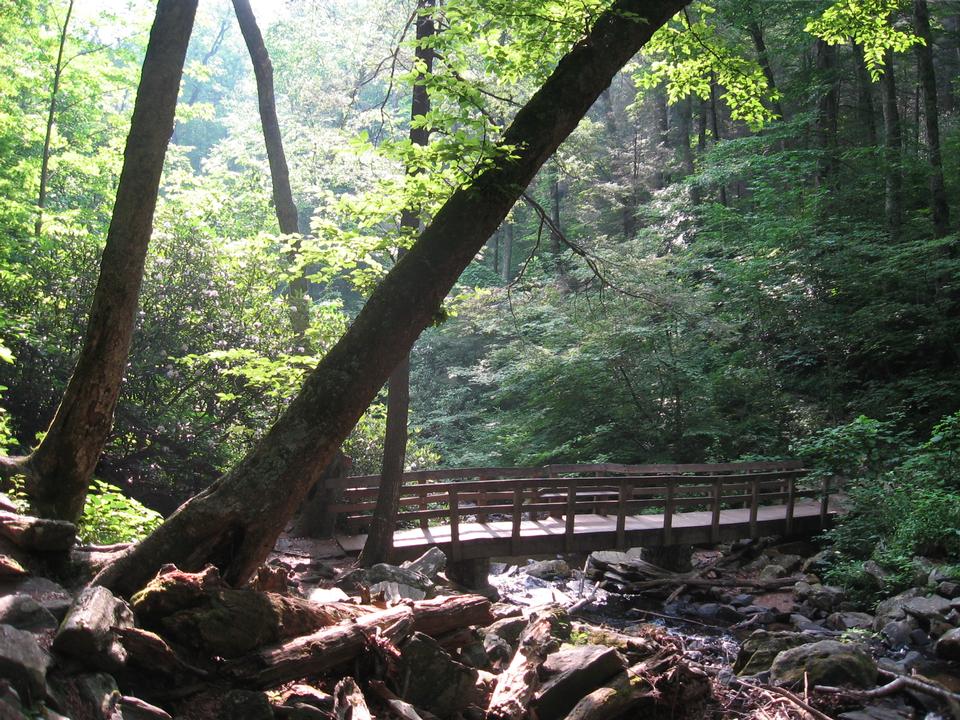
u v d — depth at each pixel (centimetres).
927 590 957
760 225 1811
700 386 1662
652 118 2711
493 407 2162
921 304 1623
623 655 596
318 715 448
